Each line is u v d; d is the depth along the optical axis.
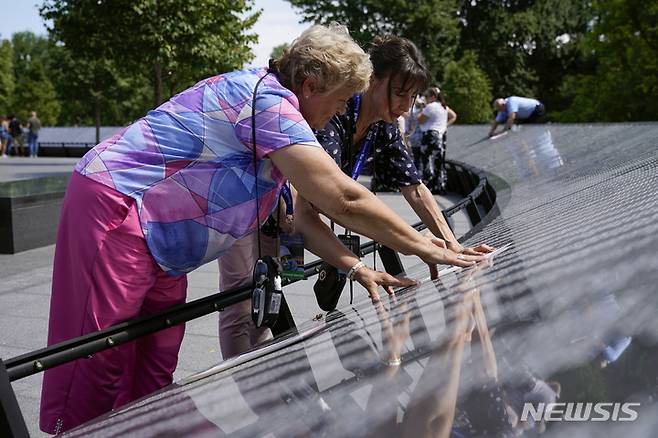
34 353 1.94
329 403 1.25
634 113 31.31
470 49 52.84
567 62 54.38
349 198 2.26
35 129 35.34
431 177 14.59
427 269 3.13
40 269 7.54
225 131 2.28
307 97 2.35
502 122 16.56
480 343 1.29
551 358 1.07
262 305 2.47
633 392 0.86
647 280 1.29
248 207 2.37
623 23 31.06
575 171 7.26
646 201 2.54
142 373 2.67
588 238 2.07
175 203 2.32
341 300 5.27
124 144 2.33
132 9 18.36
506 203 6.20
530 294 1.54
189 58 19.97
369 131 3.03
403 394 1.16
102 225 2.29
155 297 2.56
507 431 0.88
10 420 1.66
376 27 43.56
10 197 8.40
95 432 1.52
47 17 18.97
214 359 4.49
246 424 1.28
